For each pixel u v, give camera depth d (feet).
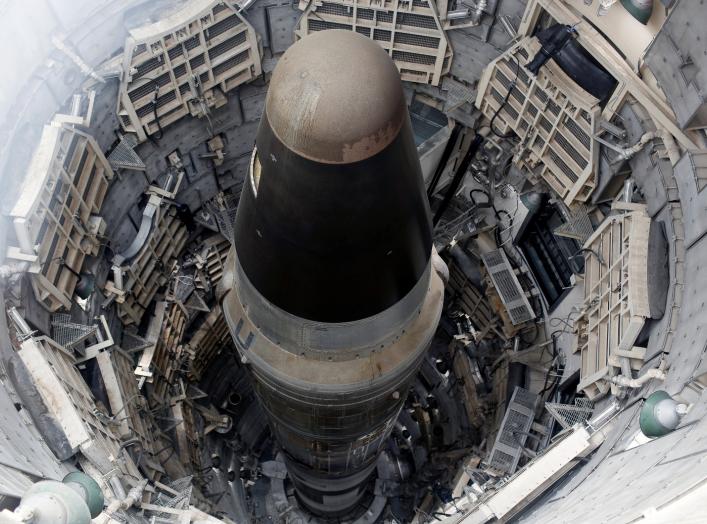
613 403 61.05
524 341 90.27
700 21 51.85
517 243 92.07
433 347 110.11
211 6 70.85
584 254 73.10
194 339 96.63
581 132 70.18
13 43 58.90
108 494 55.01
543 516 52.37
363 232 35.73
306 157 32.32
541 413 80.43
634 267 59.77
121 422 67.15
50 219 61.11
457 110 84.38
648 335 60.18
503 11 74.18
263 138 34.40
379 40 79.30
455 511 79.61
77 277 68.28
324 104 31.22
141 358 81.35
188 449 88.48
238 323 48.11
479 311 99.45
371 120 31.63
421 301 45.83
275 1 75.66
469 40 78.23
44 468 48.96
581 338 71.72
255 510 106.93
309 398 49.39
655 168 62.13
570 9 67.97
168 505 62.03
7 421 49.47
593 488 49.26
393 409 57.88
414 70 81.56
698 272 55.31
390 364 47.24
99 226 70.44
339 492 86.53
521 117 76.64
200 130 82.33
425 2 75.00
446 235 95.86
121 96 70.44
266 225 37.14
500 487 63.93
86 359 67.56
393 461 112.47
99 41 66.49
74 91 65.51
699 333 51.78
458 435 101.09
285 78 32.37
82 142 65.36
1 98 58.39
